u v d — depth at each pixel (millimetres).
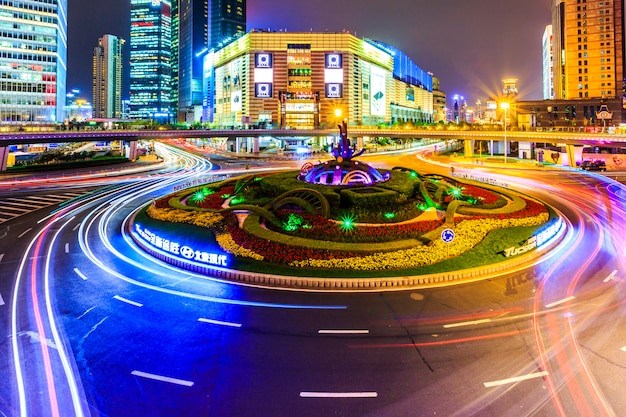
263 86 163875
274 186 32906
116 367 12312
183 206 32844
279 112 164750
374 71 187625
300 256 20375
